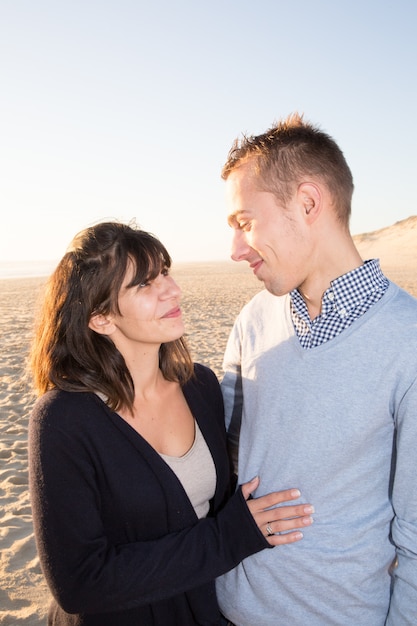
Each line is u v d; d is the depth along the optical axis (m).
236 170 1.67
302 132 1.59
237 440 1.99
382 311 1.51
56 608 1.69
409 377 1.45
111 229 1.66
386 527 1.60
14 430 5.34
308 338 1.62
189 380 1.86
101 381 1.61
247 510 1.59
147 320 1.63
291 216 1.58
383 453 1.55
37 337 1.71
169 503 1.62
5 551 3.40
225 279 36.00
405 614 1.47
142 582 1.51
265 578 1.65
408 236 82.31
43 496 1.50
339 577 1.55
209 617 1.74
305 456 1.59
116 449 1.59
